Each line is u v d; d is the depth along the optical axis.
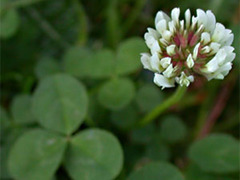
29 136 0.12
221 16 0.17
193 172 0.13
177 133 0.15
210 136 0.13
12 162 0.12
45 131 0.12
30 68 0.17
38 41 0.18
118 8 0.18
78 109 0.13
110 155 0.12
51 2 0.18
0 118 0.14
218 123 0.17
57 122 0.12
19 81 0.17
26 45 0.17
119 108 0.14
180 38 0.10
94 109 0.15
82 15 0.18
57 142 0.12
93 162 0.12
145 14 0.18
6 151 0.14
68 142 0.12
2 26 0.16
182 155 0.16
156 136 0.15
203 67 0.10
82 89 0.13
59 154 0.12
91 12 0.18
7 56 0.17
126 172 0.14
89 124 0.15
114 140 0.12
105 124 0.15
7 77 0.17
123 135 0.15
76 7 0.17
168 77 0.10
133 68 0.14
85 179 0.12
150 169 0.11
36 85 0.17
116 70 0.14
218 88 0.17
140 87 0.16
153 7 0.18
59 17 0.18
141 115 0.15
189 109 0.17
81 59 0.15
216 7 0.17
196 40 0.10
